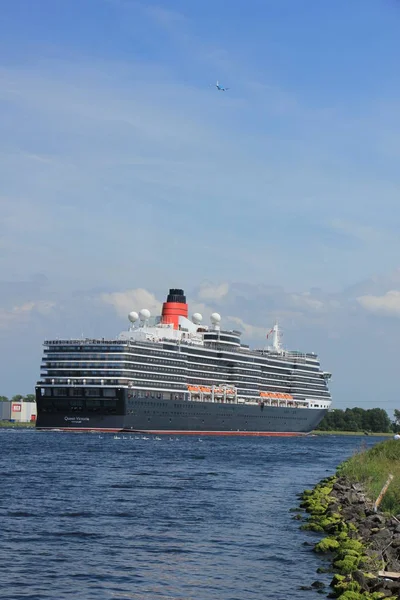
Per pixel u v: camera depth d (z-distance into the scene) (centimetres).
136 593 4075
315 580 4366
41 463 11794
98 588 4144
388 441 11231
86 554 4916
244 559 4878
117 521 6156
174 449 16350
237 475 10456
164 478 9694
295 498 7956
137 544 5259
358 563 4538
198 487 8725
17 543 5200
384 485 7019
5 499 7281
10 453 14025
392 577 4191
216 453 15400
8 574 4369
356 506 6550
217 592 4119
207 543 5350
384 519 5869
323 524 5912
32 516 6306
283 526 6091
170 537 5531
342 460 14825
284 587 4216
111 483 8925
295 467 12425
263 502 7544
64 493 7856
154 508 6900
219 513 6700
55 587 4131
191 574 4478
